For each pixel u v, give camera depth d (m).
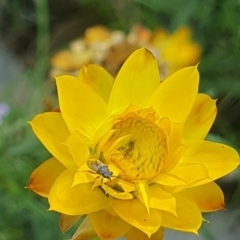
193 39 0.24
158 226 0.13
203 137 0.15
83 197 0.14
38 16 0.24
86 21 0.26
